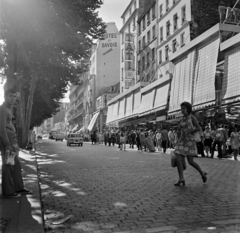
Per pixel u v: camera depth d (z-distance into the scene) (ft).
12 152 16.81
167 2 114.93
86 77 281.74
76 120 347.15
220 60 71.00
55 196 19.06
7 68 51.83
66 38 39.04
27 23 35.27
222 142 51.01
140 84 117.91
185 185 22.58
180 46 100.63
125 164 39.19
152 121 108.37
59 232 12.13
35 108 119.55
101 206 16.37
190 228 12.39
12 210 14.02
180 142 22.70
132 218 14.01
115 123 162.91
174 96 83.82
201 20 94.99
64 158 49.11
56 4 35.96
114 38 235.61
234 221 13.25
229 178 25.95
